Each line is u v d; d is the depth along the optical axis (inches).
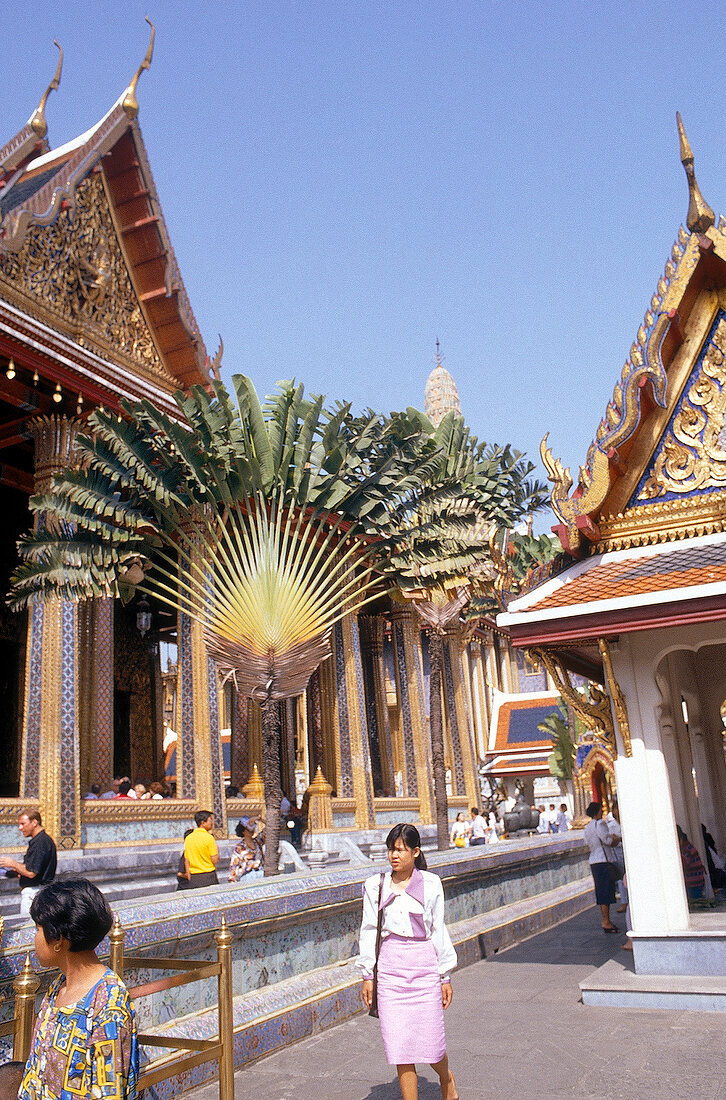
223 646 548.7
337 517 735.7
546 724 1098.1
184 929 226.5
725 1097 193.9
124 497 548.7
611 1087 206.2
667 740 391.5
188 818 586.9
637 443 336.2
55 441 552.7
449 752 1073.5
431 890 193.8
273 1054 247.6
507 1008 291.3
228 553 621.9
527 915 466.3
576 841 621.9
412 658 995.9
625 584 309.6
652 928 297.7
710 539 322.3
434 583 629.0
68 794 494.6
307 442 566.9
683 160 320.8
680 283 318.3
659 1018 264.1
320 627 564.7
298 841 764.0
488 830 957.2
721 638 309.1
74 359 537.0
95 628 649.6
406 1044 182.2
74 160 577.0
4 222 511.8
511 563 336.2
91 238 600.4
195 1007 231.8
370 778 856.9
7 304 492.1
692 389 331.3
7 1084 110.9
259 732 855.7
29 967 150.6
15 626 755.4
